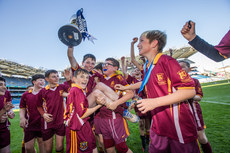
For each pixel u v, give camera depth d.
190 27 1.12
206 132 3.08
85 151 1.59
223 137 2.72
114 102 1.64
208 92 14.64
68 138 1.63
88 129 1.71
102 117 1.85
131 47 2.74
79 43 1.60
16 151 3.04
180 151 1.00
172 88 1.03
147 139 2.87
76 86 1.71
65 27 1.46
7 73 43.47
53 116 2.26
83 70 1.79
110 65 2.02
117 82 1.96
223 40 0.99
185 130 1.00
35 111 2.44
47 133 2.23
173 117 1.03
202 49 1.10
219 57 1.03
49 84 2.43
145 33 1.23
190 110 1.07
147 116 2.77
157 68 1.09
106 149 1.84
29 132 2.39
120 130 1.76
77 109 1.57
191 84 0.90
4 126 2.07
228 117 4.31
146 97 1.36
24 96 2.55
